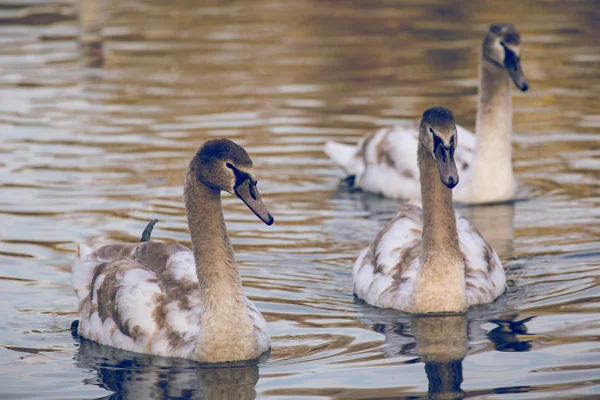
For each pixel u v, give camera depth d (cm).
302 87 2505
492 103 1762
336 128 2144
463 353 1090
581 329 1150
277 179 1870
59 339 1174
